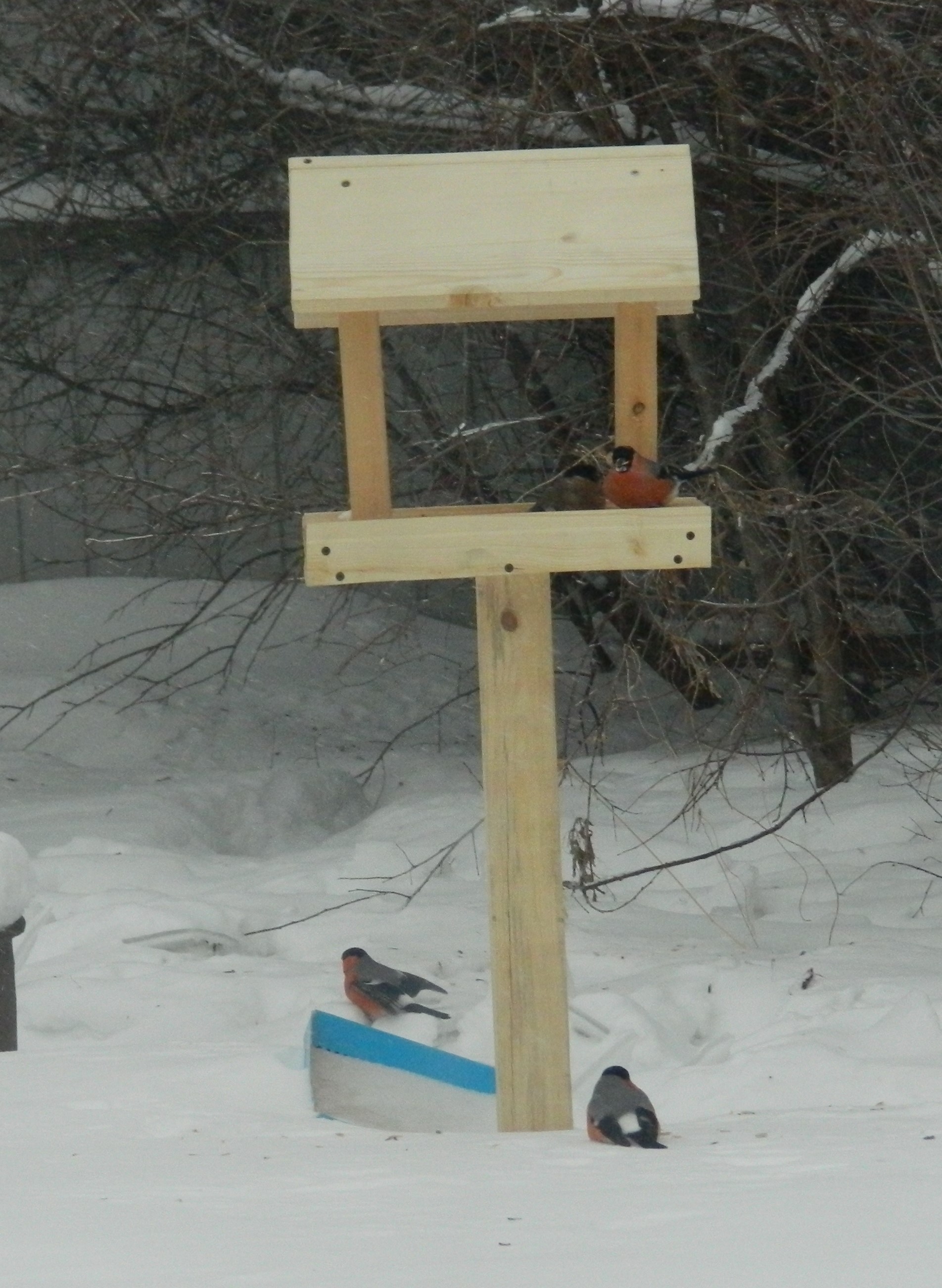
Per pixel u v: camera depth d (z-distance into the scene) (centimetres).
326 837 1563
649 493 663
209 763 1770
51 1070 713
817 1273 361
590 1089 774
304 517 691
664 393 1462
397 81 1337
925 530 1330
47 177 1745
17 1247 412
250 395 1599
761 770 1427
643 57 1169
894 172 1102
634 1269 371
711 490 1187
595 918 1121
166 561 2233
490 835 652
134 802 1498
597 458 976
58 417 1980
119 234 1675
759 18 1180
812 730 1416
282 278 1599
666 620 1318
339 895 1195
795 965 955
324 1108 681
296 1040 823
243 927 1090
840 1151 534
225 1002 906
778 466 1336
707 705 1797
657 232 648
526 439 1523
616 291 640
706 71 1252
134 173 1652
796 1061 727
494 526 636
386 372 1642
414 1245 403
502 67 1355
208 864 1311
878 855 1265
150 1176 512
